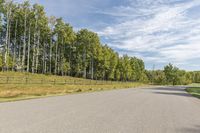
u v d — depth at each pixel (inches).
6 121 353.4
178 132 316.8
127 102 734.5
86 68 3897.6
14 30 2755.9
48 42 3159.5
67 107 552.4
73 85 1748.3
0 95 839.1
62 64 3211.1
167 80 6058.1
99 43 3595.0
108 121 378.0
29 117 393.4
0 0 2239.2
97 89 1626.5
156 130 322.0
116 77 4451.3
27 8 2655.0
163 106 652.1
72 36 3142.2
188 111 560.7
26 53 2974.9
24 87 1187.9
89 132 295.1
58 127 318.7
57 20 2967.5
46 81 1638.8
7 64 2327.8
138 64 5511.8
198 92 1957.4
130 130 315.3
